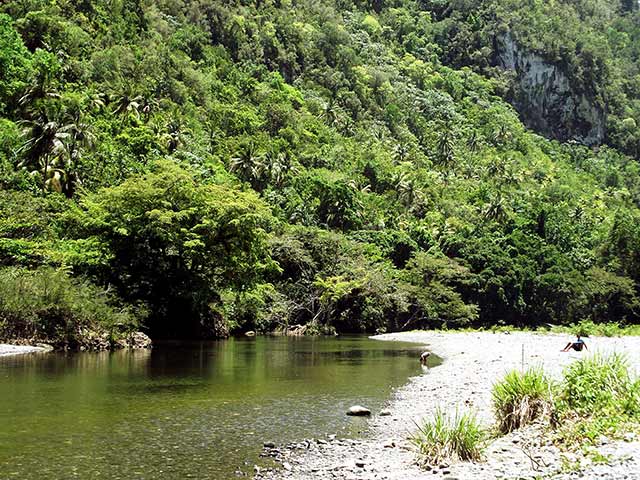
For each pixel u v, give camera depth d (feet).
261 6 558.97
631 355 91.04
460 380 70.74
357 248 237.66
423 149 497.46
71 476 33.27
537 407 41.60
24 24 278.87
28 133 172.96
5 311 97.35
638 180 597.11
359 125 481.46
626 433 37.22
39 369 76.54
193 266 137.90
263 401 58.08
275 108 401.29
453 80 640.17
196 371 80.02
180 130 273.33
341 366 89.86
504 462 34.71
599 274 267.18
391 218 315.37
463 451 36.04
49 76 221.25
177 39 419.74
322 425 47.50
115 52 322.14
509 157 525.34
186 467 35.45
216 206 133.08
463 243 279.28
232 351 114.32
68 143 170.60
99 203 131.34
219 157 303.48
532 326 259.60
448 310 232.12
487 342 138.72
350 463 36.01
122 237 128.77
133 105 249.96
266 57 504.84
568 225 353.51
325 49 562.66
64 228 135.54
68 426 45.55
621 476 29.58
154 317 133.39
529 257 282.77
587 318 257.75
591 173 592.60
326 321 206.18
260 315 185.37
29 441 40.86
